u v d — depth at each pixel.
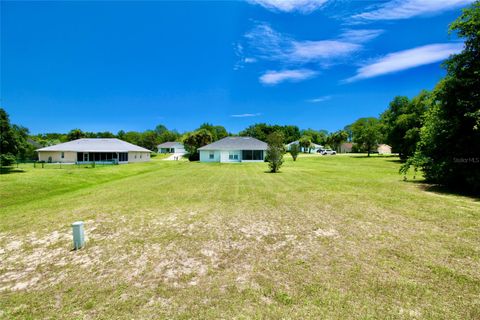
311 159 44.44
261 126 85.31
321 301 3.61
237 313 3.42
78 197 12.55
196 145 49.47
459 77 11.55
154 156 69.38
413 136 34.28
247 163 38.25
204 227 7.11
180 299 3.80
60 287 4.31
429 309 3.37
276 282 4.18
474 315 3.24
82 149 40.84
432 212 7.82
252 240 6.07
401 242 5.60
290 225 7.05
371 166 28.95
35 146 56.84
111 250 5.77
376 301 3.57
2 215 9.44
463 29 11.41
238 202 10.12
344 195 10.84
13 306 3.81
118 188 15.03
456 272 4.29
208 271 4.64
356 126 75.62
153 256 5.38
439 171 12.23
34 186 16.05
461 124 11.20
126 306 3.68
